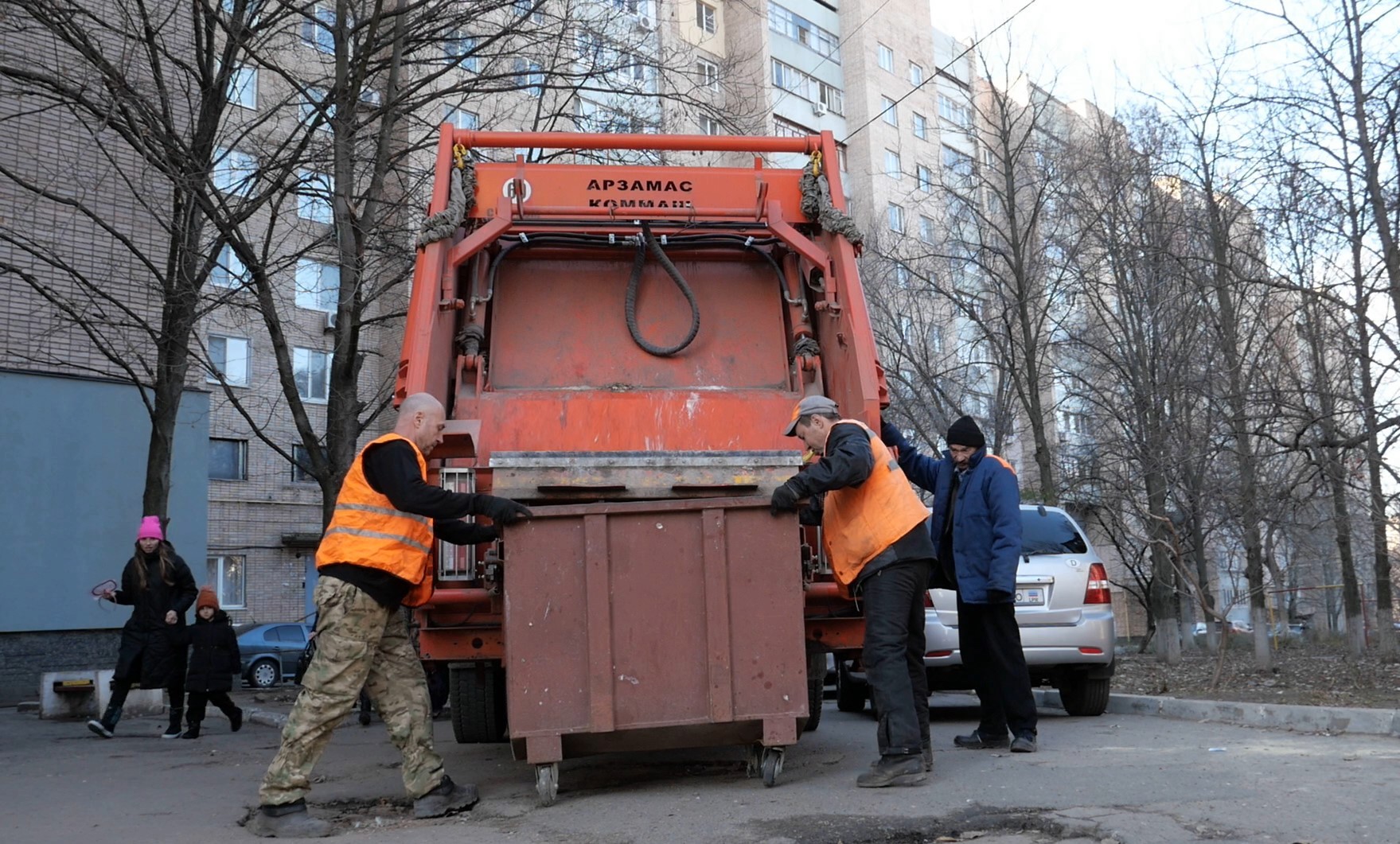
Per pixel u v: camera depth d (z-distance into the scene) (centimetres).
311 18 1342
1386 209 1152
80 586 1650
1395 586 2275
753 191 762
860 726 902
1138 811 468
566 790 593
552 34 1458
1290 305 1545
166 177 1366
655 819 493
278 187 1288
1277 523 1391
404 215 1453
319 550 528
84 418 1670
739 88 1812
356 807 586
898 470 577
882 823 464
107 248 1667
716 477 575
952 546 687
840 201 756
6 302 1602
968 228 2756
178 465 1753
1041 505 981
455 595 580
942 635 897
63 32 1247
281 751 514
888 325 2508
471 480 584
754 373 739
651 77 1703
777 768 558
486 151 1450
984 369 2947
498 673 685
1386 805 463
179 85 1596
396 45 1369
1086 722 873
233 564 3008
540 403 696
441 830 507
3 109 1577
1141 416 1775
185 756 853
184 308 1322
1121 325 1877
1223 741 694
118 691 1031
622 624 538
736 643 541
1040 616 900
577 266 758
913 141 4144
